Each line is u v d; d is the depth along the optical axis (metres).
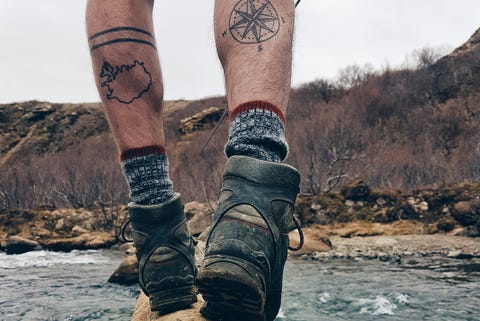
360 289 5.25
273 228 0.86
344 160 17.28
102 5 1.04
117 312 4.39
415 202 12.51
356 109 28.80
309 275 6.36
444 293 5.00
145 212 1.08
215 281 0.81
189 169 19.50
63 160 23.33
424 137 25.30
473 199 11.80
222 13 0.95
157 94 1.06
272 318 1.01
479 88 30.22
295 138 18.53
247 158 0.88
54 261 8.94
